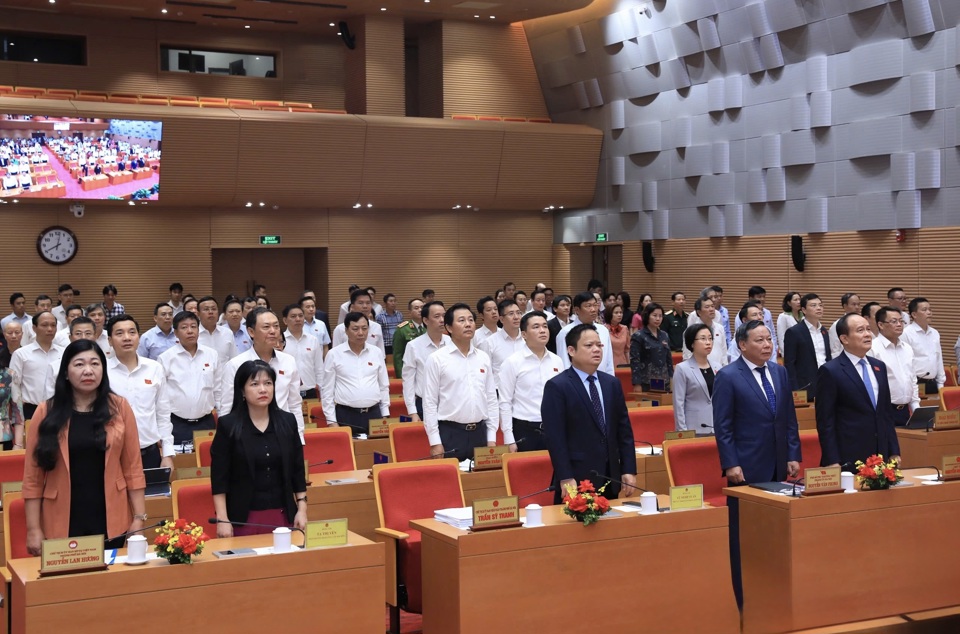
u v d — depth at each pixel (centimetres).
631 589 541
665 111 2153
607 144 2317
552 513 566
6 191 1805
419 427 838
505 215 2470
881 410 696
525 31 2398
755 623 598
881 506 602
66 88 2144
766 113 1916
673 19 2053
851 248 1775
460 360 805
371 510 723
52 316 908
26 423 884
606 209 2347
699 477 705
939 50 1605
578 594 527
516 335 966
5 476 688
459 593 501
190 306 1127
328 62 2398
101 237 2059
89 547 440
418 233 2370
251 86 2328
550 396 624
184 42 2253
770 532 591
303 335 1134
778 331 1403
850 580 590
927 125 1631
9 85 2089
